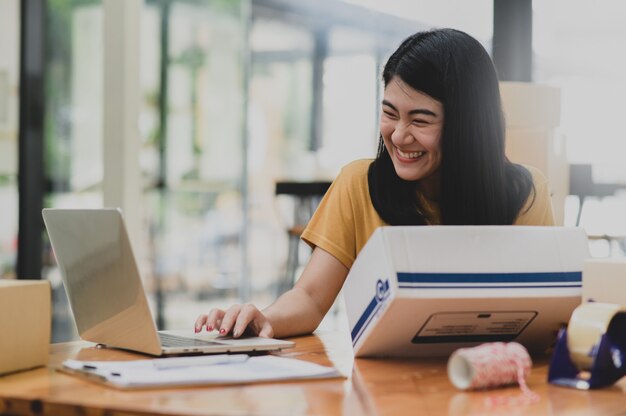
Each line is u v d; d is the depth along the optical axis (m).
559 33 3.54
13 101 4.62
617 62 3.50
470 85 1.84
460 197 1.90
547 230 1.55
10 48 4.62
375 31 4.48
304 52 4.95
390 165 2.00
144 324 1.51
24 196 4.61
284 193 5.11
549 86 2.88
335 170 4.95
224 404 1.18
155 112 4.68
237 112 5.11
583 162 3.54
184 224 4.84
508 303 1.49
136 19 4.41
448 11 3.75
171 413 1.14
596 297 1.47
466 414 1.16
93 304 1.61
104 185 4.38
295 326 1.88
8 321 1.40
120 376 1.32
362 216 2.05
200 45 4.91
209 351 1.56
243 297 5.11
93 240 1.54
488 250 1.50
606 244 3.59
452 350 1.59
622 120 3.53
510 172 1.98
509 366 1.32
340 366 1.49
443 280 1.46
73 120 4.55
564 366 1.37
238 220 5.08
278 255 5.14
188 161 4.84
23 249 4.62
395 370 1.46
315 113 4.96
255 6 5.07
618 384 1.38
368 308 1.51
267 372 1.37
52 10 4.58
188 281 4.86
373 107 4.73
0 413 1.25
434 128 1.84
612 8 3.50
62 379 1.36
